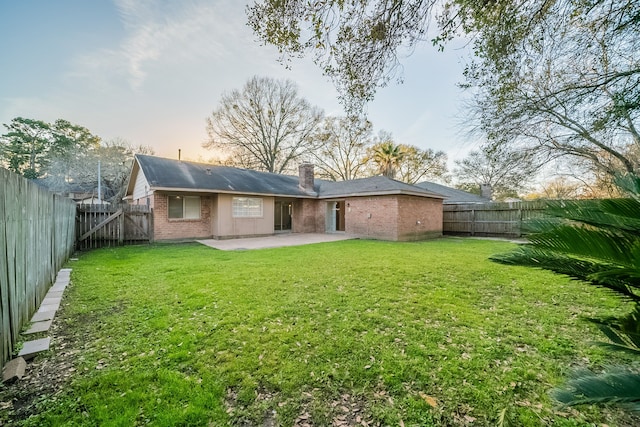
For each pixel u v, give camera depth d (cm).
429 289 462
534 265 143
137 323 330
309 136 2516
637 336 111
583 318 130
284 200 1622
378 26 404
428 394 211
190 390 212
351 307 379
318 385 221
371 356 260
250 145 2452
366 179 1585
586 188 888
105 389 212
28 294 332
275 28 405
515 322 338
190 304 387
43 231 415
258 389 216
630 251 107
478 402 202
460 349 274
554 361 254
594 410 193
